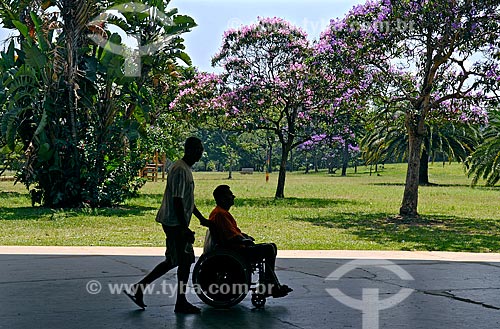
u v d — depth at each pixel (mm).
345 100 24078
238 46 30250
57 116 23281
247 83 30391
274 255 7820
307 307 7883
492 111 32688
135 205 25734
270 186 48219
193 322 7105
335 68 21547
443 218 22344
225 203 7918
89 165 23812
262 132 61094
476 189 46188
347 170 103375
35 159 23406
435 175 72875
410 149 22219
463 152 54500
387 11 20234
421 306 7980
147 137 26250
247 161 112125
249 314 7512
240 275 7684
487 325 7059
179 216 7406
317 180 64875
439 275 10266
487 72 20031
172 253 7477
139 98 24516
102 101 24109
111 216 20562
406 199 22266
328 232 17156
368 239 15664
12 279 9523
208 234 7891
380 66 21719
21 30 21875
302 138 34625
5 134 22484
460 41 19781
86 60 23750
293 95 30047
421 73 21578
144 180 27328
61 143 23000
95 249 12852
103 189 24328
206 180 62875
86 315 7348
